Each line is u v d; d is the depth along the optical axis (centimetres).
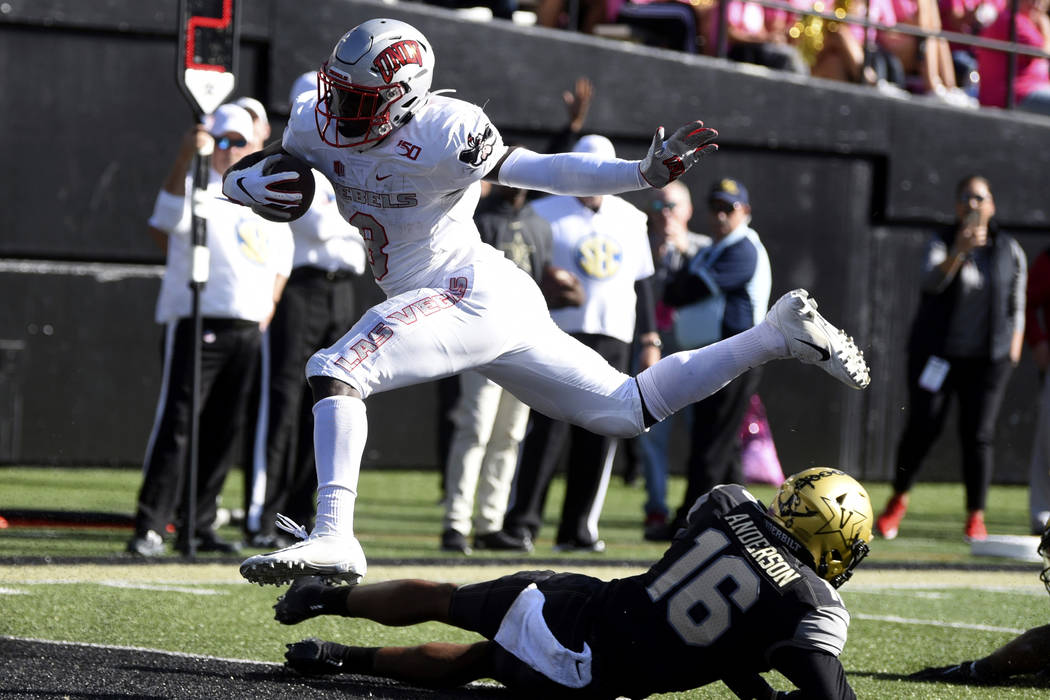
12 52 3712
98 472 3750
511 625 1377
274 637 1739
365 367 1444
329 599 1506
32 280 3762
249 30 3803
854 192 4428
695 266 2870
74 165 3788
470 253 1514
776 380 4353
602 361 1556
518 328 1500
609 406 1534
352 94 1415
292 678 1498
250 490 2648
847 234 4425
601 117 4141
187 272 2442
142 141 3841
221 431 2497
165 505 2438
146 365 3888
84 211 3803
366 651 1489
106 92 3800
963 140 4519
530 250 2602
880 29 4488
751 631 1277
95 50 3781
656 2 4388
